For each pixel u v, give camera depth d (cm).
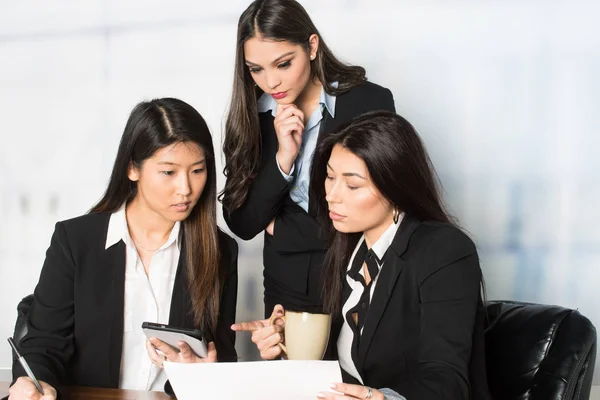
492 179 319
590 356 151
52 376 156
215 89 333
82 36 340
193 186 172
